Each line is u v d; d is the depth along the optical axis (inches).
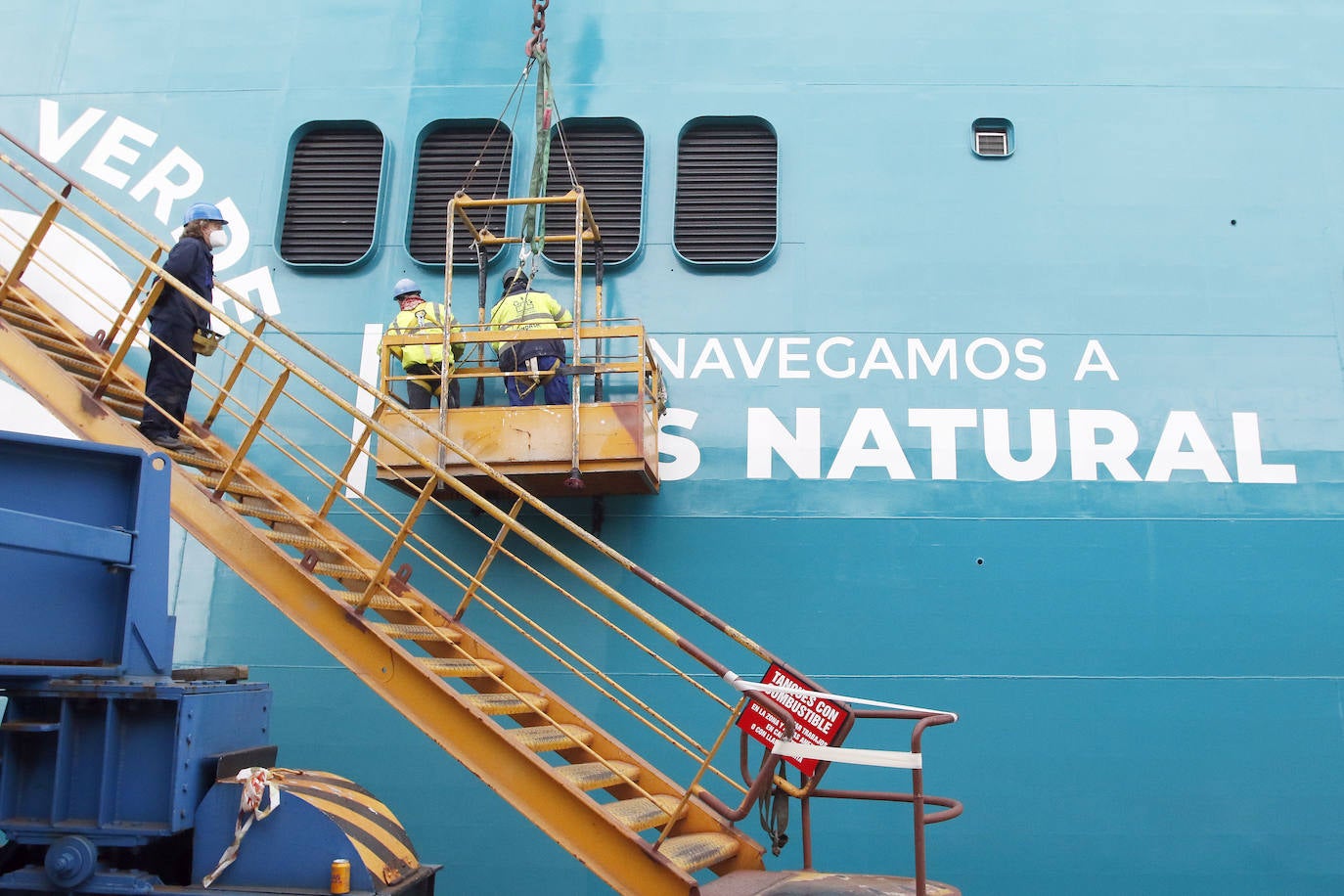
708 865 214.1
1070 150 347.3
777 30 362.6
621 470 291.7
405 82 364.2
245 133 359.6
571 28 365.7
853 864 295.7
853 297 338.3
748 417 330.0
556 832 208.4
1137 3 359.9
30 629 190.2
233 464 237.9
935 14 361.7
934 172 347.6
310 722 310.8
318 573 246.1
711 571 318.7
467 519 324.5
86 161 354.9
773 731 209.3
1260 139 345.7
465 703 217.3
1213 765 299.7
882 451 325.7
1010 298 336.2
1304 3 357.4
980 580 314.7
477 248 331.0
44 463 196.4
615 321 340.2
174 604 319.9
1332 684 303.6
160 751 189.5
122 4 368.8
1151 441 323.3
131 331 244.5
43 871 184.9
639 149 359.9
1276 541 314.2
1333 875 292.2
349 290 346.9
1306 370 327.6
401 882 194.1
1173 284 335.3
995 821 297.9
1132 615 310.3
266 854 186.9
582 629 315.9
